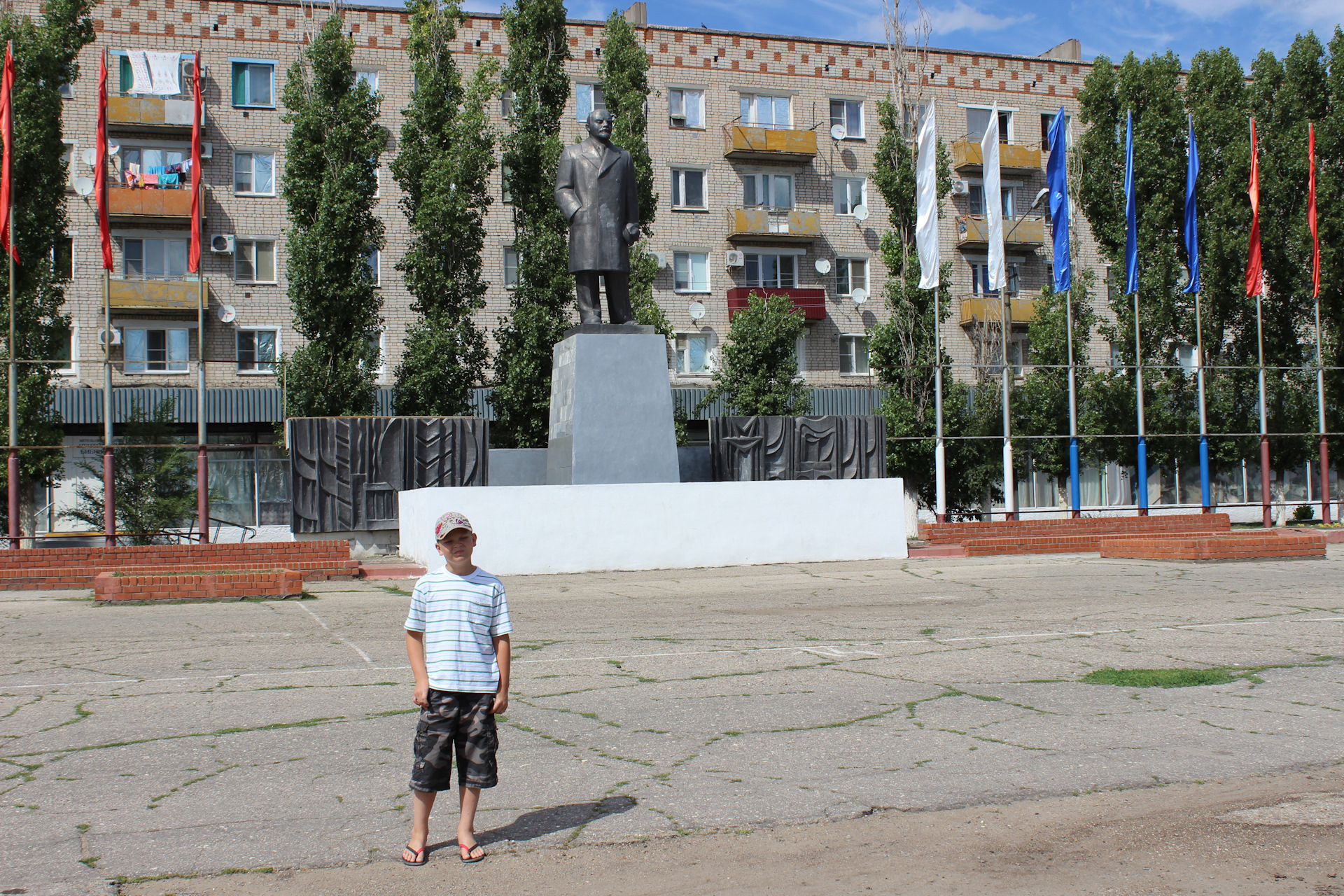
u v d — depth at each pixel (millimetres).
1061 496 36219
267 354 35219
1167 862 4719
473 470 22797
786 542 20469
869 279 40562
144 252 34625
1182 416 32375
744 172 39562
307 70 34969
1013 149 41156
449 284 28469
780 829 5207
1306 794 5629
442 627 4859
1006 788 5793
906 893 4430
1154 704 7750
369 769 6324
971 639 10789
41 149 26172
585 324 20594
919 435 30734
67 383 33500
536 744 6848
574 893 4469
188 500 26781
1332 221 32188
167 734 7160
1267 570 17781
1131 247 27609
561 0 29750
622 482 20188
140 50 34375
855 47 40688
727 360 33188
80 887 4555
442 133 29016
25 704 8133
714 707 7812
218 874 4703
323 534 22172
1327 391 33250
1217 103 33844
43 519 31859
